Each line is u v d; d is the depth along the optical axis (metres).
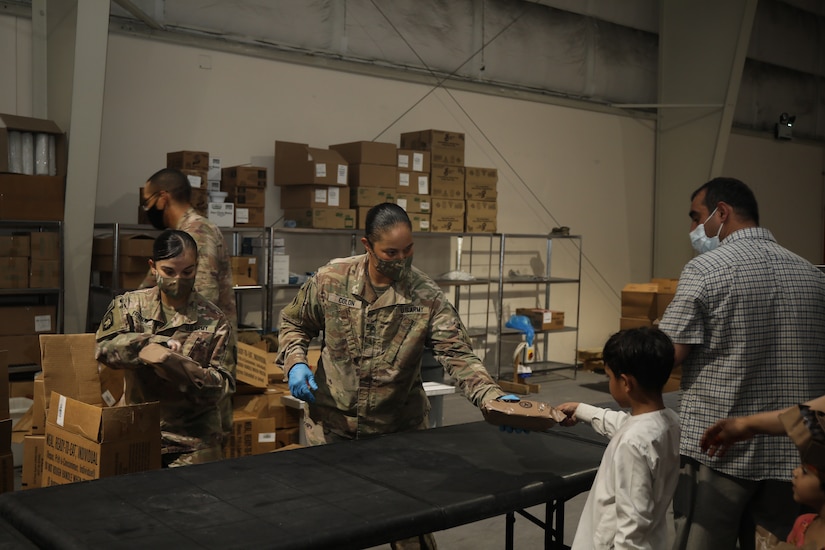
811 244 10.71
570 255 8.00
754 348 1.91
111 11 5.12
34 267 4.29
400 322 2.26
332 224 5.55
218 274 3.12
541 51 7.60
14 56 4.74
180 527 1.48
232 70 5.69
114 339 2.32
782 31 9.84
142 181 5.31
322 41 6.14
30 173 4.34
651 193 8.71
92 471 2.20
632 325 6.60
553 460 2.00
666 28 8.40
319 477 1.83
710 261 1.96
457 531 3.41
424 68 6.77
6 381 2.75
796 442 1.40
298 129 6.04
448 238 7.02
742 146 9.50
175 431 2.43
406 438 2.22
